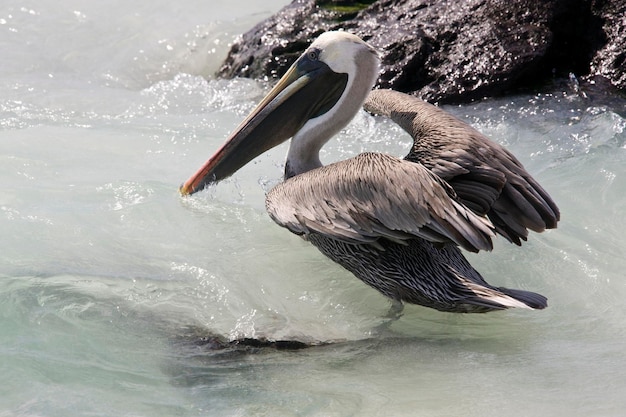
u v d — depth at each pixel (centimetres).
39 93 1692
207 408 823
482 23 1681
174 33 2006
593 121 1481
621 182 1268
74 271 1084
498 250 1141
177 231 1194
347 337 984
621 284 1048
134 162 1400
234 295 1055
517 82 1616
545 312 1015
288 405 828
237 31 1997
